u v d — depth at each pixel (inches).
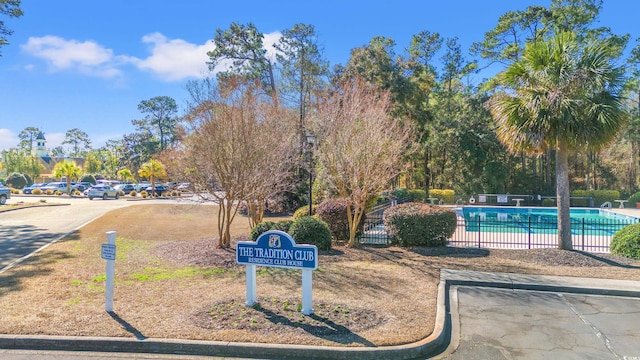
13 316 241.9
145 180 2824.8
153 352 204.7
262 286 305.9
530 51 419.2
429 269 366.6
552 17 1236.5
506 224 749.3
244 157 431.2
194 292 291.0
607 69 392.2
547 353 204.1
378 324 229.0
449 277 337.7
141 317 239.8
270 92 919.7
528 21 1268.5
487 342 217.5
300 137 647.1
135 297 279.4
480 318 252.8
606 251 479.2
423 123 1175.0
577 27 1205.7
